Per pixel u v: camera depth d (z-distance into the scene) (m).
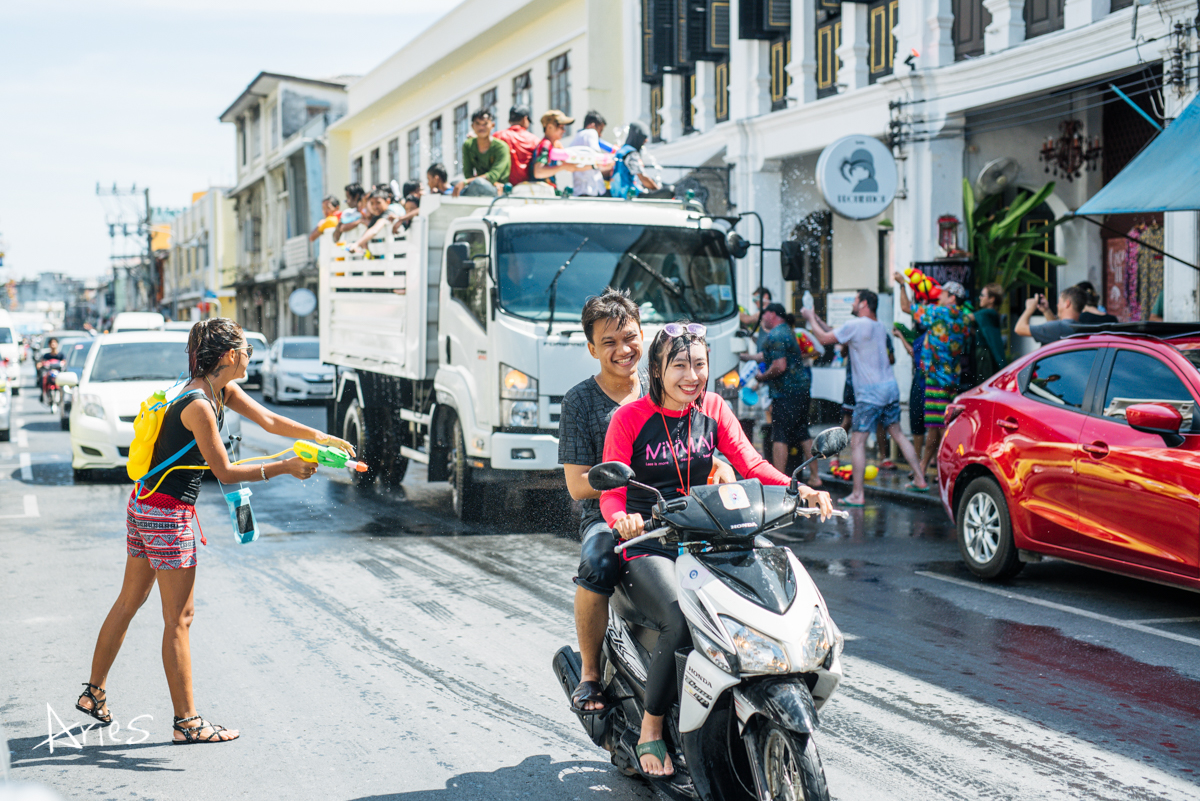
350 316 13.20
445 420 10.72
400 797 4.24
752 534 3.64
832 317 16.58
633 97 22.84
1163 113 12.15
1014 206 13.60
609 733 4.21
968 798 4.15
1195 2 10.59
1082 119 14.71
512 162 11.35
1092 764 4.48
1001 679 5.59
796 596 3.58
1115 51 11.75
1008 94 13.30
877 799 4.14
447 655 6.07
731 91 19.11
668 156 21.06
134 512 4.82
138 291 99.38
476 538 9.54
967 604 7.16
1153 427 6.30
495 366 9.51
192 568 4.88
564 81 24.97
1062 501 7.18
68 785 4.38
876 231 17.30
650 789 4.29
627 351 4.25
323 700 5.36
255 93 52.88
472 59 30.33
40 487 12.95
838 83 16.17
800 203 18.66
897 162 14.91
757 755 3.56
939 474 8.47
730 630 3.49
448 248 9.36
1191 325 7.14
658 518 3.72
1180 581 6.45
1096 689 5.42
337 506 11.38
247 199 58.66
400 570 8.22
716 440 4.14
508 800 4.20
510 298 9.52
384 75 36.53
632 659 3.99
